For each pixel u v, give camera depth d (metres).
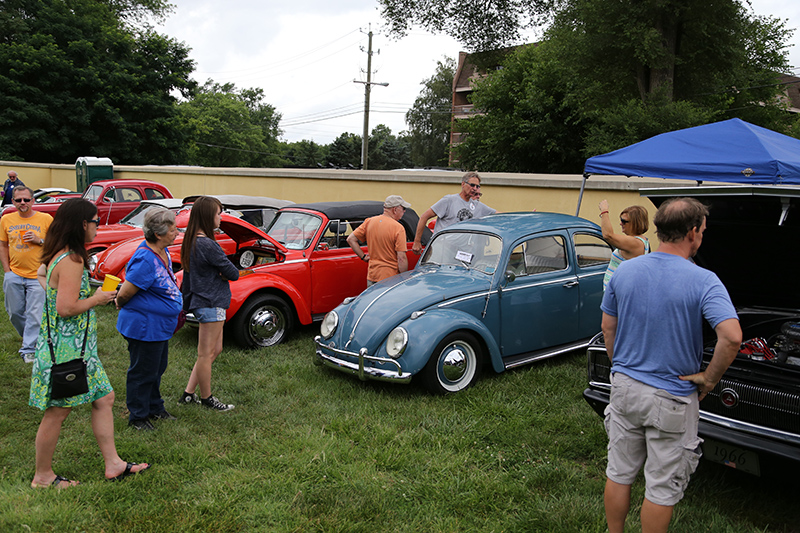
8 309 5.64
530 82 22.81
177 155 34.28
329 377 5.44
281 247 6.69
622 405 2.58
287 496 3.39
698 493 3.43
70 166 25.53
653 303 2.49
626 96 17.28
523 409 4.63
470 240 5.76
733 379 3.12
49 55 29.48
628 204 8.25
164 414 4.45
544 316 5.59
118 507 3.21
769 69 24.31
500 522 3.15
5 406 4.61
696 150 5.39
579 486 3.52
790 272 3.83
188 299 4.55
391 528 3.11
